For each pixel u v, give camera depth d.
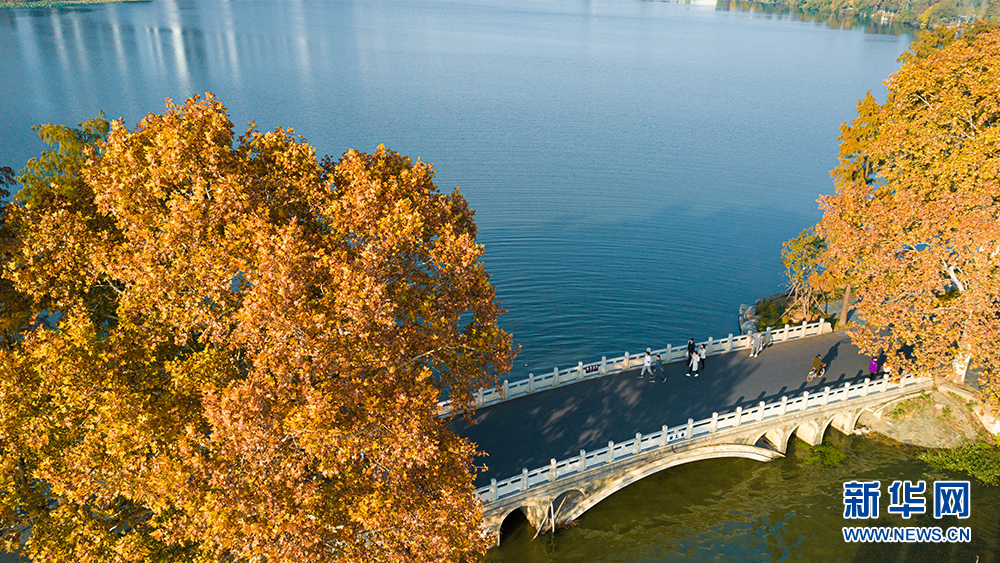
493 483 26.34
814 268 46.50
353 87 156.25
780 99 152.50
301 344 17.41
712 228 70.12
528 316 50.22
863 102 43.53
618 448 29.16
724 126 123.31
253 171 21.53
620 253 62.53
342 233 20.25
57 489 17.70
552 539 28.80
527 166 93.12
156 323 20.58
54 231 21.42
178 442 17.45
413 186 21.97
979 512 29.97
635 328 49.03
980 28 46.31
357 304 17.28
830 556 28.31
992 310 29.94
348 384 17.69
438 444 20.11
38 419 18.48
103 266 20.78
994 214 31.64
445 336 20.73
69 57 182.75
